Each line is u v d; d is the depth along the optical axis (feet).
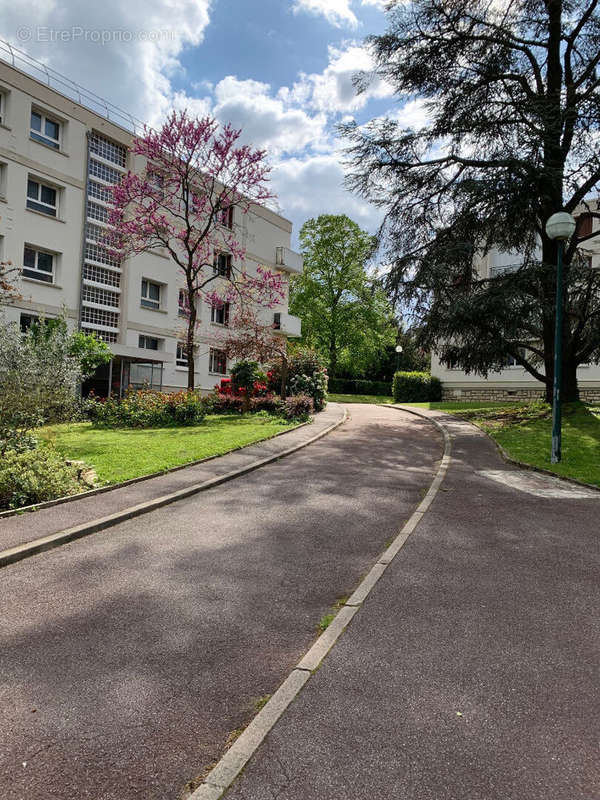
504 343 53.21
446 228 58.90
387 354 168.76
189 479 29.37
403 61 58.75
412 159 61.05
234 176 70.28
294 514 23.39
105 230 82.17
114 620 13.16
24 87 73.36
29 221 74.13
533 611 13.73
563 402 59.16
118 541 19.61
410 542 19.42
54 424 43.16
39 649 11.69
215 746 8.55
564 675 10.66
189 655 11.49
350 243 143.95
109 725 9.05
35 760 8.18
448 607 13.93
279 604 14.25
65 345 47.60
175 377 95.14
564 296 50.34
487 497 26.86
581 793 7.47
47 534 19.43
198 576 16.20
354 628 12.67
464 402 95.20
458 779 7.72
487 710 9.43
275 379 76.54
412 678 10.48
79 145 80.43
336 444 45.37
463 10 56.85
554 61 60.95
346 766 7.97
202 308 100.68
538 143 50.08
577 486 29.94
